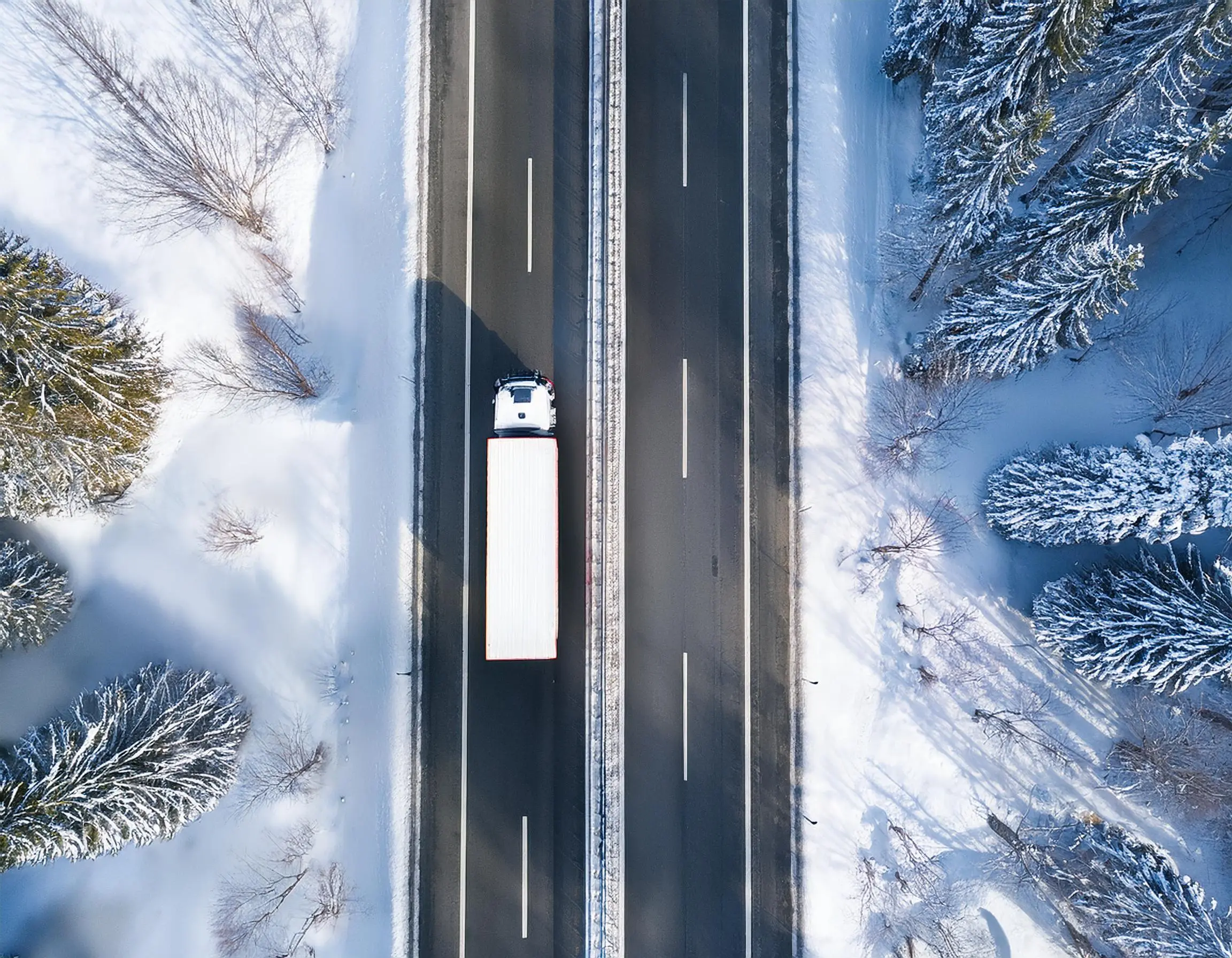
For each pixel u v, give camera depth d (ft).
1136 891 84.74
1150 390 94.02
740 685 96.63
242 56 97.45
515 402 92.94
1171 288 95.91
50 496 86.33
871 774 96.32
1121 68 80.33
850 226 99.66
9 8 97.14
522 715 95.91
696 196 99.09
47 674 93.91
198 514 96.32
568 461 98.02
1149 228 94.48
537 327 98.58
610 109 98.78
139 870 92.02
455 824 94.63
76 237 96.58
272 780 91.61
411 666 95.91
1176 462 79.20
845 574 97.40
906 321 98.22
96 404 79.97
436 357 98.22
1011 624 96.32
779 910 94.79
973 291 86.99
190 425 96.27
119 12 97.19
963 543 96.73
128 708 83.10
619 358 98.07
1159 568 84.69
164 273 96.58
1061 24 70.44
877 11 99.25
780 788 96.02
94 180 96.32
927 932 92.79
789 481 98.48
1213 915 84.69
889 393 97.14
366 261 98.78
